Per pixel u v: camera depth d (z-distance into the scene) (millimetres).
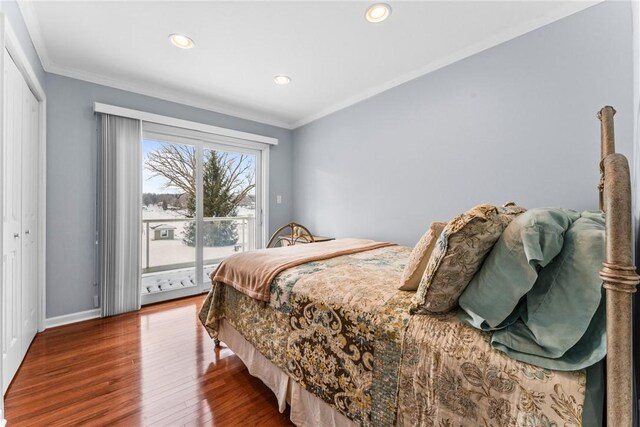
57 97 2426
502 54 2041
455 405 786
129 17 1833
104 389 1581
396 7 1743
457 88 2297
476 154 2197
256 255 1945
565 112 1786
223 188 3621
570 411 623
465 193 2270
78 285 2547
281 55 2297
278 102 3316
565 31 1771
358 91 3008
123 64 2432
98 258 2646
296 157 4133
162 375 1726
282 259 1773
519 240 750
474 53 2184
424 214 2557
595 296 650
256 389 1610
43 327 2311
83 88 2562
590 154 1702
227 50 2225
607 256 542
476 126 2193
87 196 2590
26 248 1966
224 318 1955
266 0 1686
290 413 1371
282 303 1423
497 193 2090
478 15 1823
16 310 1743
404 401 897
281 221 4133
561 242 729
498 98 2070
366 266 1613
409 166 2664
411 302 1029
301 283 1381
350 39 2080
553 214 779
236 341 1841
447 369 804
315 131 3762
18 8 1656
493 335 781
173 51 2236
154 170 3072
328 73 2605
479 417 742
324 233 3668
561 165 1808
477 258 828
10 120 1639
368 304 1078
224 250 3645
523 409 677
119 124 2686
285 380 1403
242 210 3812
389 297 1099
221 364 1860
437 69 2420
